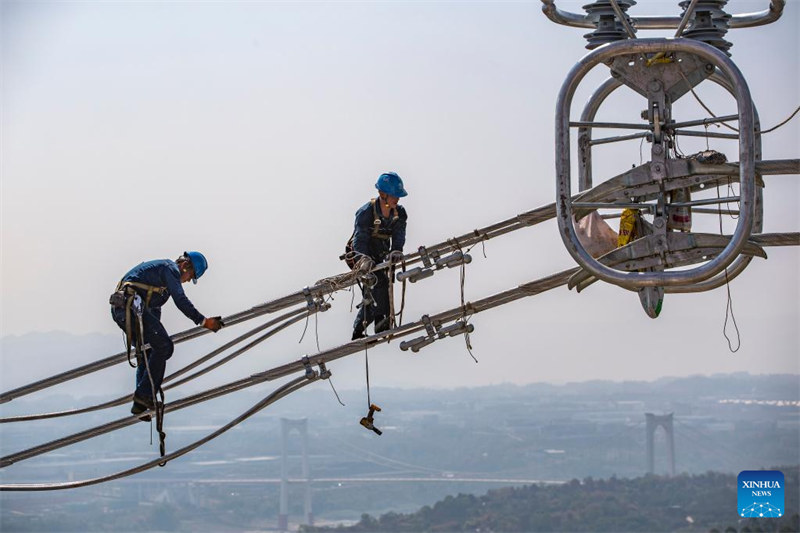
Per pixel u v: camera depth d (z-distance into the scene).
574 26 10.70
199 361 12.78
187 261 12.60
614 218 10.83
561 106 9.78
